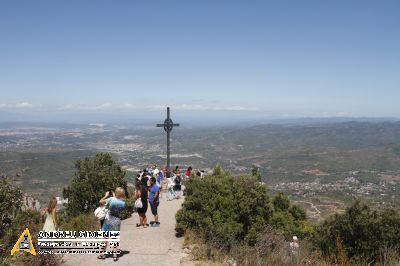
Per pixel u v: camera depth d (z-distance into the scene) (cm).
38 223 1010
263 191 1250
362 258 977
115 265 902
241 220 1170
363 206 1109
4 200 888
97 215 1005
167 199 1950
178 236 1170
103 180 1619
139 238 1150
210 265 914
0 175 937
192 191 1226
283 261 858
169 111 2467
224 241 1049
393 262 897
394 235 1012
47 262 852
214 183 1216
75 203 1570
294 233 1395
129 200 1583
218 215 1127
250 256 895
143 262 928
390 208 1103
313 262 899
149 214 1582
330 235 1084
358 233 1046
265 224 1161
